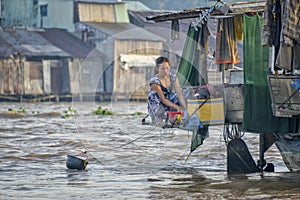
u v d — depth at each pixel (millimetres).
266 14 15539
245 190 14586
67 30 90812
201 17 17656
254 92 16609
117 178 16578
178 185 15344
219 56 18016
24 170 18297
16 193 14219
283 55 15406
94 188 14930
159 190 14617
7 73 80625
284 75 15906
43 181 16125
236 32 18062
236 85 17125
